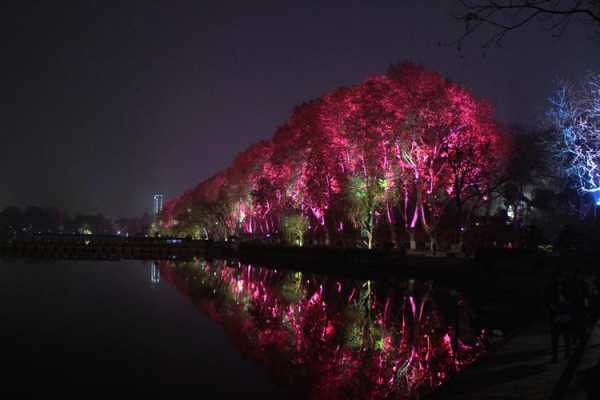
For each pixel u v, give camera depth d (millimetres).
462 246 50812
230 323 31062
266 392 18078
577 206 56125
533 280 34094
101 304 38906
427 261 47562
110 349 24422
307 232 87938
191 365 21719
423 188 54844
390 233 71188
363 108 54375
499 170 56844
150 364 21844
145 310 36062
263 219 112562
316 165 65250
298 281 53656
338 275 56906
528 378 12992
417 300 36719
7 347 24656
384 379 18859
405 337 25250
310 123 69188
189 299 41781
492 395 11734
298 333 27797
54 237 148625
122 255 110312
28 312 34688
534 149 57594
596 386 9094
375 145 54406
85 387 18797
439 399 11672
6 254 106938
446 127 50625
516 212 60938
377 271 51969
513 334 18828
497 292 34812
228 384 19109
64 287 49500
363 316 31703
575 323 14445
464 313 30844
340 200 66750
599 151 48281
